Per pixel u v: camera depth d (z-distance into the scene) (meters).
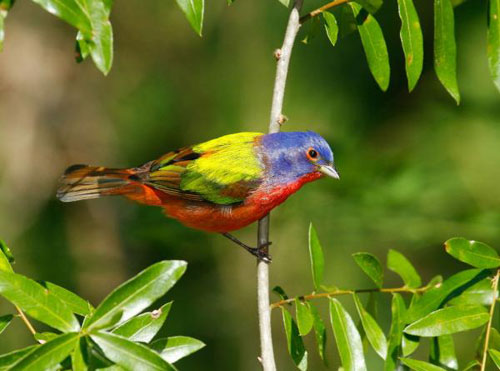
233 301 14.22
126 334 5.31
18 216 14.68
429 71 14.37
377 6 6.56
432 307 6.27
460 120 13.99
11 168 14.91
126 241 14.25
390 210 12.87
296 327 6.26
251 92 14.80
